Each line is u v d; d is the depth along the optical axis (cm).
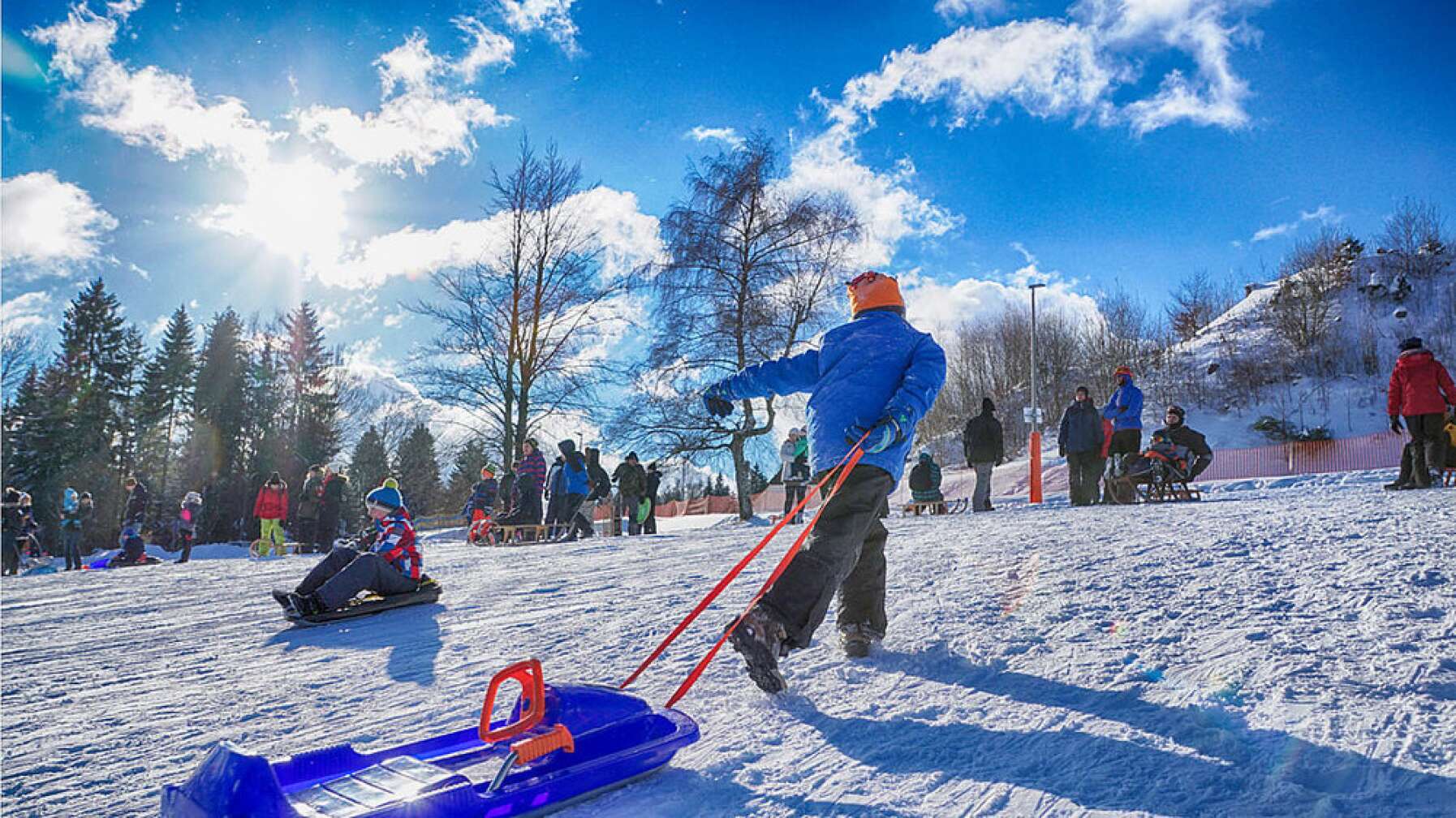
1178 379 3738
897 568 598
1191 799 203
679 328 2667
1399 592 394
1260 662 306
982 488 1438
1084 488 1351
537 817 215
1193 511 874
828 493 334
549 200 2661
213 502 4741
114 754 306
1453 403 1097
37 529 1933
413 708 341
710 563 779
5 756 310
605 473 1812
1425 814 187
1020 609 431
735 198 2664
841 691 317
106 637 593
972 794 216
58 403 5109
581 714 242
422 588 653
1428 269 3769
